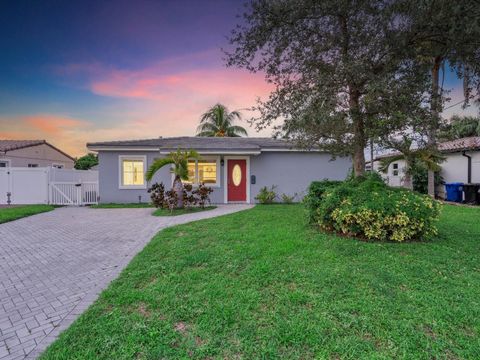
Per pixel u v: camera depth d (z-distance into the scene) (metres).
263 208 10.93
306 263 4.11
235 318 2.59
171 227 7.02
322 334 2.32
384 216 5.33
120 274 3.89
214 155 13.31
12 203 12.64
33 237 6.41
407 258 4.34
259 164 13.54
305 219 7.99
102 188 12.95
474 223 7.34
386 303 2.85
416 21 4.90
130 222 8.25
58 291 3.42
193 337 2.30
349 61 5.17
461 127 20.42
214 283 3.42
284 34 5.77
